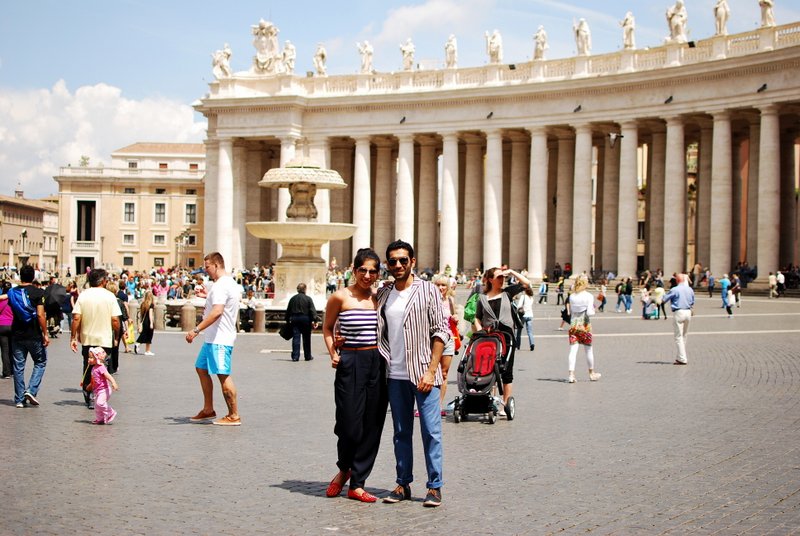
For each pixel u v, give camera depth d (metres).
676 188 58.88
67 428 14.22
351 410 10.16
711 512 9.58
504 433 14.07
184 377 20.72
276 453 12.44
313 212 35.31
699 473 11.30
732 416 15.34
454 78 68.69
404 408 10.20
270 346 28.59
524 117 65.38
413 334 10.09
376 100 70.50
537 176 64.94
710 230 59.72
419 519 9.36
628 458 12.19
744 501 10.01
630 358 24.45
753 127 58.81
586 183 62.84
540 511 9.64
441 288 17.38
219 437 13.54
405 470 10.21
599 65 62.91
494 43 67.12
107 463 11.77
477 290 16.14
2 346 20.41
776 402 16.73
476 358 14.97
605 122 62.47
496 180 66.88
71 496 10.12
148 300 25.64
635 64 61.16
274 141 76.50
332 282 57.22
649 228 66.44
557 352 26.31
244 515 9.43
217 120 74.94
